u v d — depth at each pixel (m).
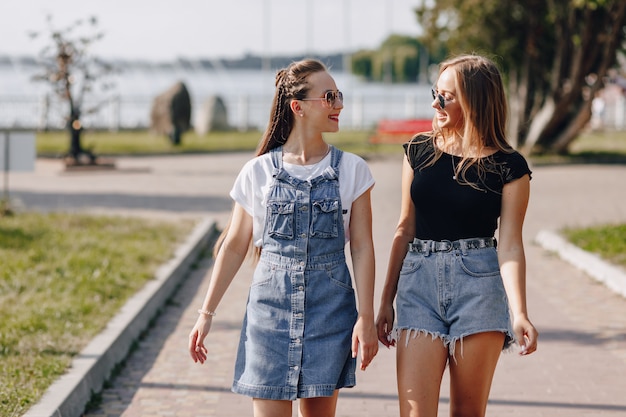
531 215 15.20
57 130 35.56
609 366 6.96
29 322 7.41
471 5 24.66
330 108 4.00
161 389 6.47
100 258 10.35
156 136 33.12
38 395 5.67
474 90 4.07
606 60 23.66
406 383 4.07
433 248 4.11
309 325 3.93
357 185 4.04
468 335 4.01
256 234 4.08
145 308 8.32
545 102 26.42
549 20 24.25
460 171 4.09
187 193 18.38
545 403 6.11
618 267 10.08
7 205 14.02
